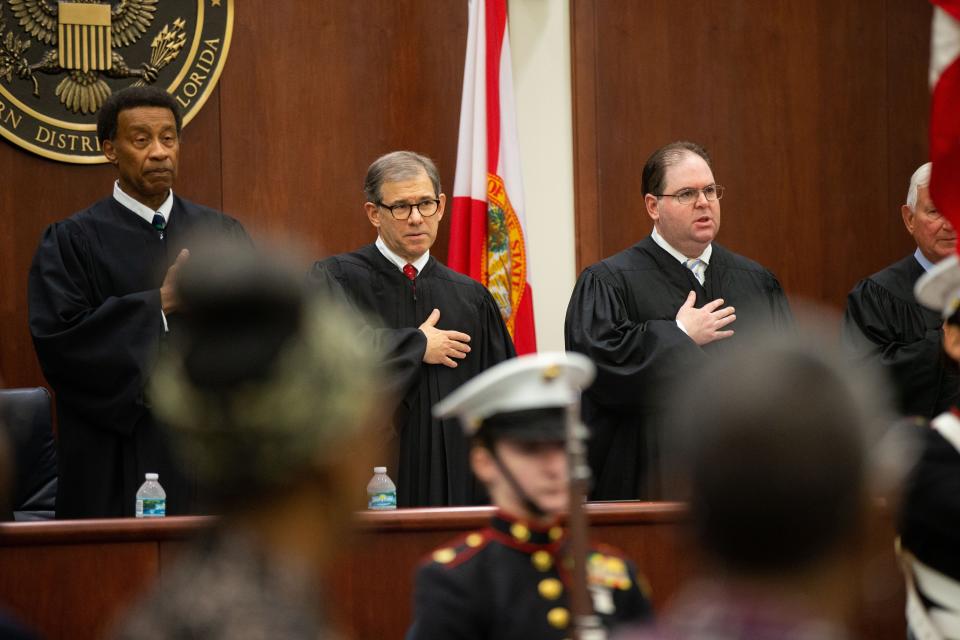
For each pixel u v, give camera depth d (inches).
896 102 631.2
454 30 592.4
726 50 615.8
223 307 111.0
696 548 104.5
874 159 628.4
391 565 331.6
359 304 453.1
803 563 100.6
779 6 621.3
